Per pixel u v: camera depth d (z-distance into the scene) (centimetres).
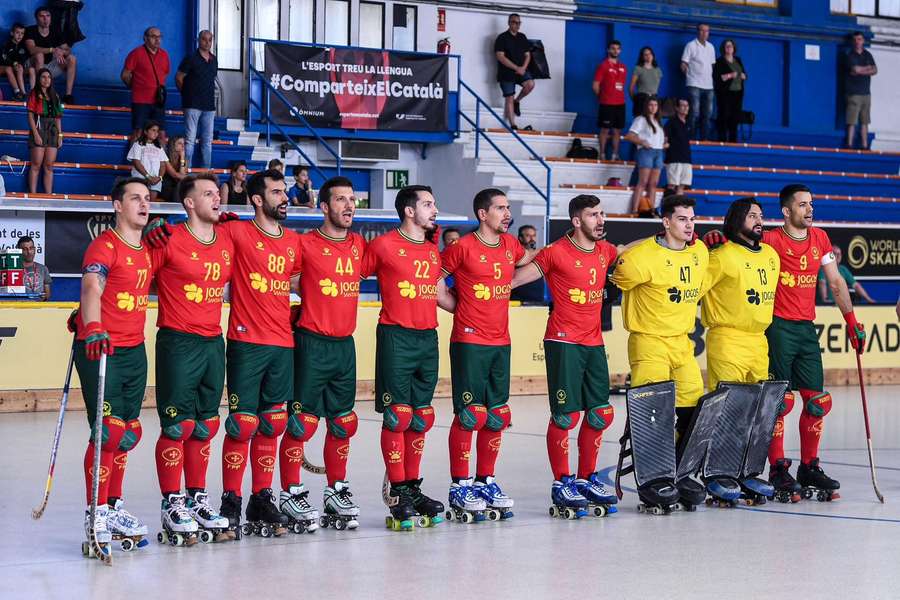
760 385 1111
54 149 2270
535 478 1248
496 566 846
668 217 1093
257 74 2567
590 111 3086
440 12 2888
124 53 2647
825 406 1145
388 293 1001
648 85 2905
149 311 1820
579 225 1052
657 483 1065
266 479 966
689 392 1102
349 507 982
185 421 919
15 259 1909
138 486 1170
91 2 2614
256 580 801
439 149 2789
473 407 1023
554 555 884
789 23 3284
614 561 863
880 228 2816
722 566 847
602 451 1459
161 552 893
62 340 1795
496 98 2962
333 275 970
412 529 984
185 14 2686
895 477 1272
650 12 3112
